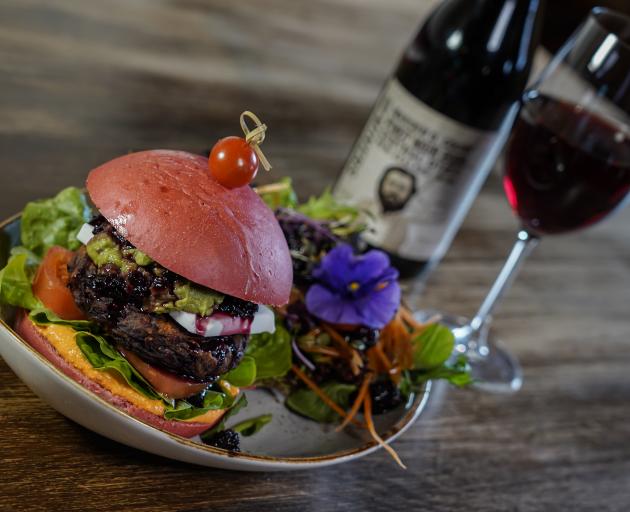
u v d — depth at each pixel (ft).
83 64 1.90
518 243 1.59
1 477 0.89
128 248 0.95
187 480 0.99
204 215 0.93
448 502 1.16
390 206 1.54
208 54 2.24
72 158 1.53
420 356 1.26
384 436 1.10
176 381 0.97
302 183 1.82
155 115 1.83
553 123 1.39
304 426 1.16
